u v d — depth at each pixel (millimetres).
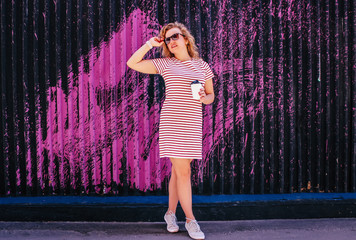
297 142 3393
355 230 2834
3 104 3234
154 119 3318
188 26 3305
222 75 3328
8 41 3254
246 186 3391
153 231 2793
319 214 3160
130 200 3160
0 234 2713
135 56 2592
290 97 3377
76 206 3027
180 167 2557
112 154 3285
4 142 3238
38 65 3258
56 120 3268
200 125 2607
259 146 3383
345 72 3406
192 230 2602
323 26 3404
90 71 3258
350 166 3424
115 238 2637
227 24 3332
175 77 2527
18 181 3256
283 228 2885
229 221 3072
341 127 3408
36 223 2982
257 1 3348
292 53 3398
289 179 3391
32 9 3254
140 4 3289
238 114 3359
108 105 3289
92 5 3266
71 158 3264
